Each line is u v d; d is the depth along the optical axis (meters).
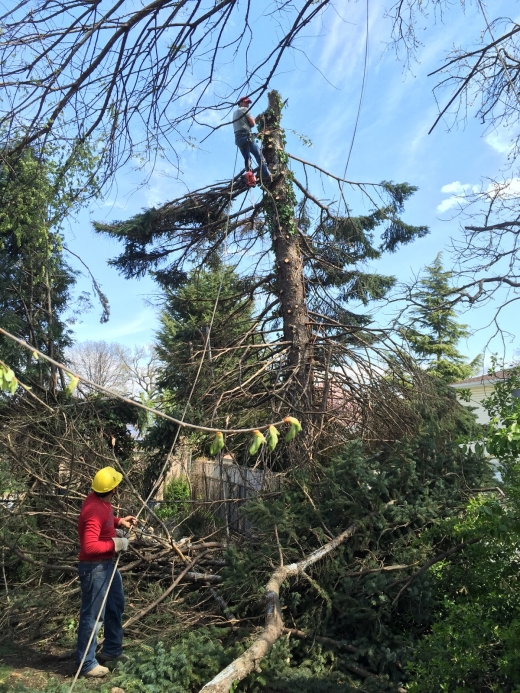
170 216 9.24
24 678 3.91
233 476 7.73
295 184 8.90
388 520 4.91
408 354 7.47
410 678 3.71
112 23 3.60
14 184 5.62
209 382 7.79
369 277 9.98
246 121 7.86
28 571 5.82
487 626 3.02
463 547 4.14
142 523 5.96
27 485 6.12
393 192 9.22
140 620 4.75
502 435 2.95
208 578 5.18
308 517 5.06
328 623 4.43
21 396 7.48
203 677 3.70
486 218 5.94
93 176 4.64
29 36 3.56
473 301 5.99
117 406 9.12
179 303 11.12
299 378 7.63
